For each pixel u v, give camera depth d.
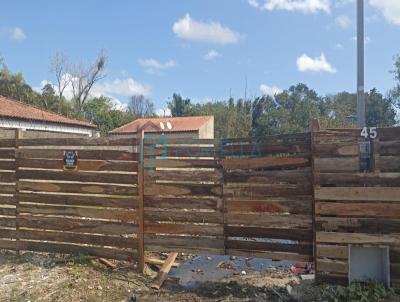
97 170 7.04
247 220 6.35
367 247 5.79
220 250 6.51
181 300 5.79
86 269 6.75
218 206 6.49
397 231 5.63
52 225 7.29
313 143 5.94
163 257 8.03
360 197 5.75
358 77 7.88
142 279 6.60
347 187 5.80
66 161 7.19
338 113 49.66
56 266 6.87
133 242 6.89
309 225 6.05
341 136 5.84
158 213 6.76
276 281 6.58
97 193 7.05
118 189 6.94
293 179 6.11
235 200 6.41
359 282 5.78
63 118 24.06
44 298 5.65
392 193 5.64
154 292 6.09
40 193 7.36
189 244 6.65
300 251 6.14
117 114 57.16
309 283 6.16
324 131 5.90
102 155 7.01
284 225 6.18
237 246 6.43
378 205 5.70
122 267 7.08
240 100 44.53
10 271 6.67
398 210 5.62
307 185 6.05
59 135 22.38
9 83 46.53
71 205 7.19
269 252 6.29
